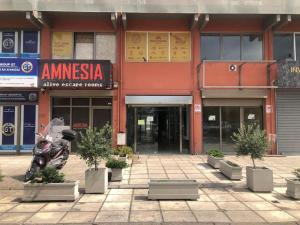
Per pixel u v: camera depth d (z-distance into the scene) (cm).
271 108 1869
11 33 1848
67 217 770
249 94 1855
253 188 1005
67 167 1402
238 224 721
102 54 1867
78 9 1730
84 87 1744
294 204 878
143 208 838
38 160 1100
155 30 1875
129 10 1742
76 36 1872
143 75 1862
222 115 1884
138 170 1348
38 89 1833
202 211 812
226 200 914
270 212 807
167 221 738
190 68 1873
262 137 1055
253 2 1752
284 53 1895
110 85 1739
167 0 1748
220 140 1883
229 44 1895
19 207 852
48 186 902
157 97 1852
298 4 1761
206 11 1748
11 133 1836
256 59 1895
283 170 1363
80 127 1861
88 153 974
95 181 990
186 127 1902
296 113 1880
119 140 1802
